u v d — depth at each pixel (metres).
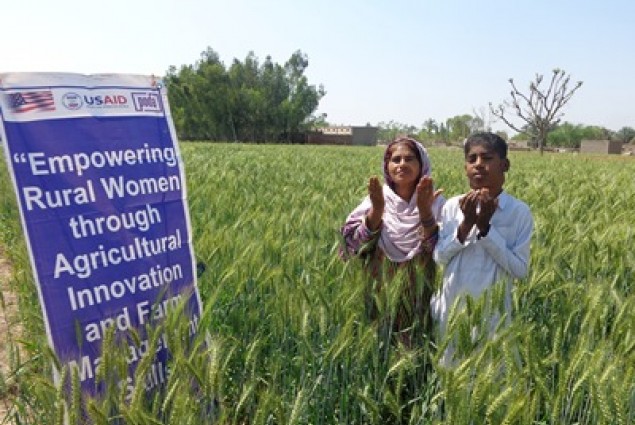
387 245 4.18
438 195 4.23
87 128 3.23
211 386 2.76
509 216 3.74
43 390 2.76
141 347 3.36
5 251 8.04
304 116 94.88
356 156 30.89
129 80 3.46
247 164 18.59
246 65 92.25
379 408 3.41
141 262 3.40
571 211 7.25
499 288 3.43
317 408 3.28
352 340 3.43
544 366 3.04
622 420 2.52
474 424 2.63
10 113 2.94
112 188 3.30
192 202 7.68
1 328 5.21
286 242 4.79
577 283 4.26
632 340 3.12
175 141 3.66
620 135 129.62
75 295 3.11
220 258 4.61
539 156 41.41
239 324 3.96
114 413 2.91
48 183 3.04
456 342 3.43
